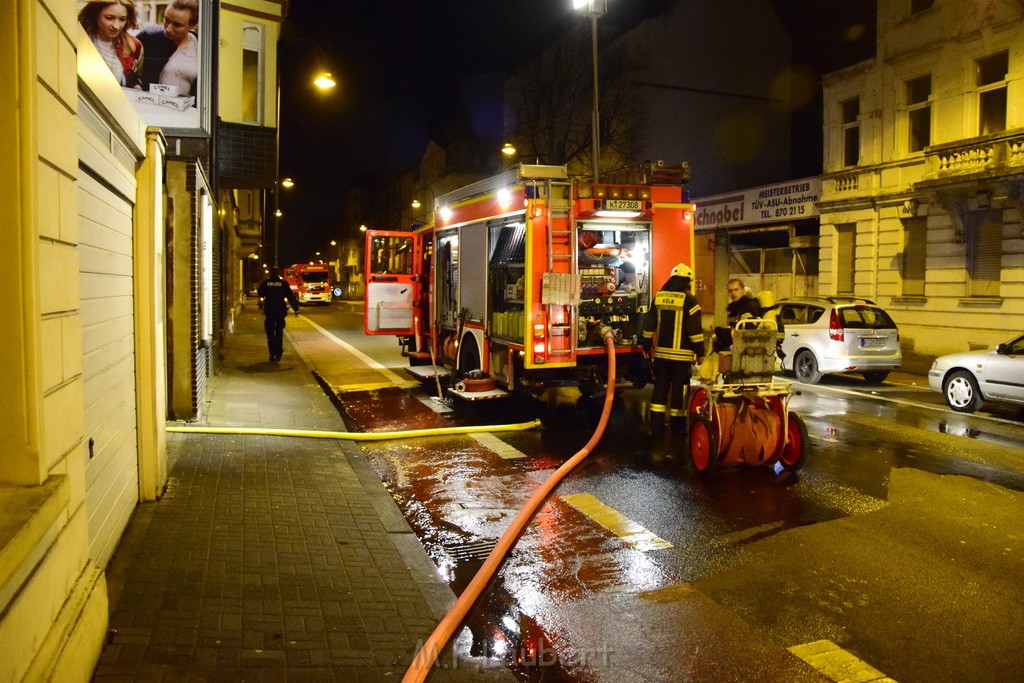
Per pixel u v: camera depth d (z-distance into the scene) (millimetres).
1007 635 4047
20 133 2656
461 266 11430
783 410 7211
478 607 4379
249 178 15133
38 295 2750
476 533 5758
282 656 3455
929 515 6012
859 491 6684
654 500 6473
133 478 5305
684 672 3682
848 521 5895
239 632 3648
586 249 9641
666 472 7387
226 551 4707
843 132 21234
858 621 4219
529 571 4945
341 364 16828
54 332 2938
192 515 5359
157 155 5355
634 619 4262
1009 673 3662
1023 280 16031
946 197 17250
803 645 3947
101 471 4102
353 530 5328
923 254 18719
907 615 4289
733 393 7027
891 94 19469
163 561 4461
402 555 4938
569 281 9180
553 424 9859
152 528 5020
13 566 2260
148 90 10039
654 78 30375
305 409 10414
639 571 4945
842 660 3785
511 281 9977
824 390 13086
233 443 7906
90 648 3100
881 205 19703
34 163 2701
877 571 4914
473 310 10984
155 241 5441
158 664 3264
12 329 2709
